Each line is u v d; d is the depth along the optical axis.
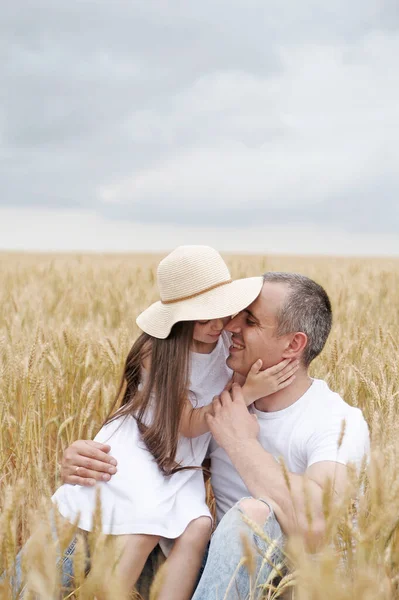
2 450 3.24
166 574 2.37
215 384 2.87
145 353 2.82
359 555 1.75
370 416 3.23
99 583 1.69
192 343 2.76
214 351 2.86
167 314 2.73
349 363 3.80
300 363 2.68
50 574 1.72
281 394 2.68
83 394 3.49
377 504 1.86
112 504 2.45
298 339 2.62
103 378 3.81
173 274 2.74
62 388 3.65
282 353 2.64
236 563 2.14
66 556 2.12
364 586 1.61
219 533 2.21
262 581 2.21
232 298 2.65
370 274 11.25
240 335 2.71
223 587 2.12
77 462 2.56
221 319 2.73
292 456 2.59
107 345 3.89
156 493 2.47
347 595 1.58
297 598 1.98
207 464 3.04
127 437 2.70
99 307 7.33
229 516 2.24
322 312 2.66
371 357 3.96
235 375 2.85
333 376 3.64
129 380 2.91
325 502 1.87
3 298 7.61
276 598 2.28
